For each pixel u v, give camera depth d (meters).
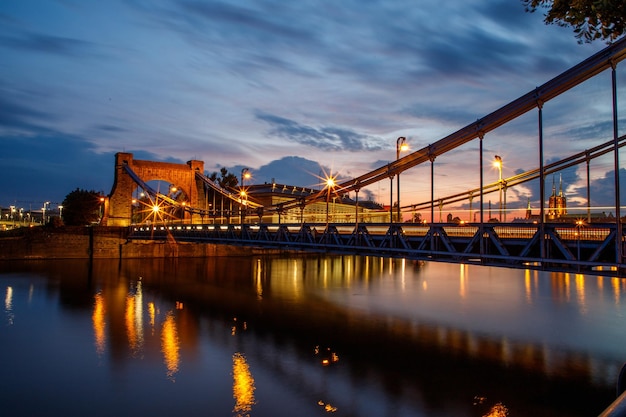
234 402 21.19
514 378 23.81
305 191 110.50
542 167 22.11
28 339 31.58
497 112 23.95
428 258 27.75
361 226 32.84
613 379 23.55
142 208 111.69
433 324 35.94
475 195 33.06
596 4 10.77
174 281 61.28
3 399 21.56
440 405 20.69
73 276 63.16
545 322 36.06
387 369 25.41
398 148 31.12
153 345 30.31
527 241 23.30
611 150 25.02
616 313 39.34
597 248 19.97
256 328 35.03
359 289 55.69
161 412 20.20
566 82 20.75
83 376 24.50
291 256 104.00
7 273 64.44
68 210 102.06
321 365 26.14
